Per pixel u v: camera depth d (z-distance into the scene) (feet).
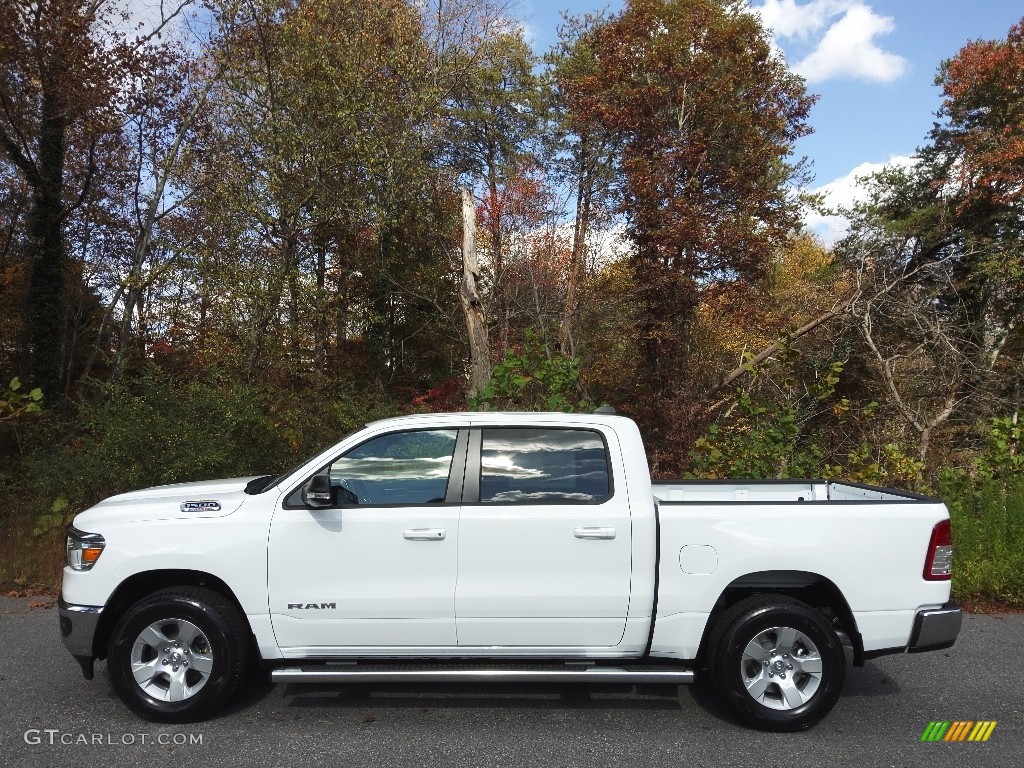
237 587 14.56
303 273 50.37
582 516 14.67
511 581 14.52
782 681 14.64
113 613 15.10
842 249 68.13
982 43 74.54
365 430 15.51
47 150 53.52
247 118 49.88
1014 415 51.85
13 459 37.11
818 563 14.66
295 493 15.02
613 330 68.13
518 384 32.73
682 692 16.61
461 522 14.62
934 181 74.43
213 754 13.33
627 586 14.53
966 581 24.17
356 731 14.35
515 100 81.87
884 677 17.80
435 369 84.07
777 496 19.66
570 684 16.97
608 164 70.90
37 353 53.78
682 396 62.08
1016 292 63.82
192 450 29.55
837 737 14.35
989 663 18.76
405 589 14.49
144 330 64.54
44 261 54.19
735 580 14.97
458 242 72.95
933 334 51.31
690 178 64.75
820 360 56.65
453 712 15.35
